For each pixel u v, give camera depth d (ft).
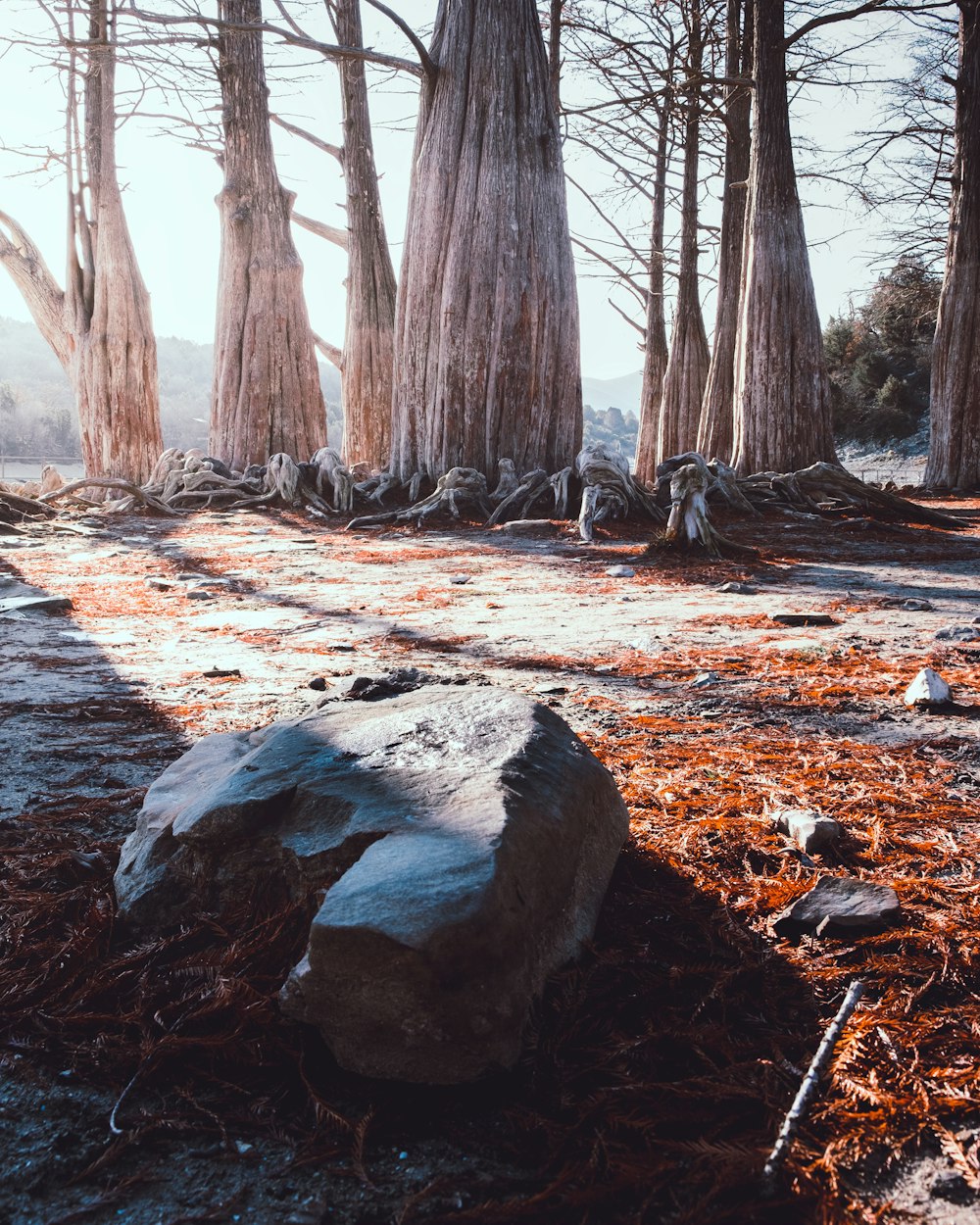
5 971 8.41
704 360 127.44
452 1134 6.57
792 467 81.30
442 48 69.77
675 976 8.11
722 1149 6.23
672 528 44.14
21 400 429.79
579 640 23.90
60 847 10.84
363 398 110.63
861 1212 5.82
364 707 11.29
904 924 9.04
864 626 25.76
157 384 96.94
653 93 111.75
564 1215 5.83
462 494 63.00
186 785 10.41
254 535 55.83
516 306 68.13
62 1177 6.29
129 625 26.55
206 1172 6.31
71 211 93.66
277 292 88.79
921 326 211.20
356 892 7.29
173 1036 7.39
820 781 12.94
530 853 8.08
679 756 14.16
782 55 81.10
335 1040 7.18
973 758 13.97
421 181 70.13
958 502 85.40
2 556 44.96
